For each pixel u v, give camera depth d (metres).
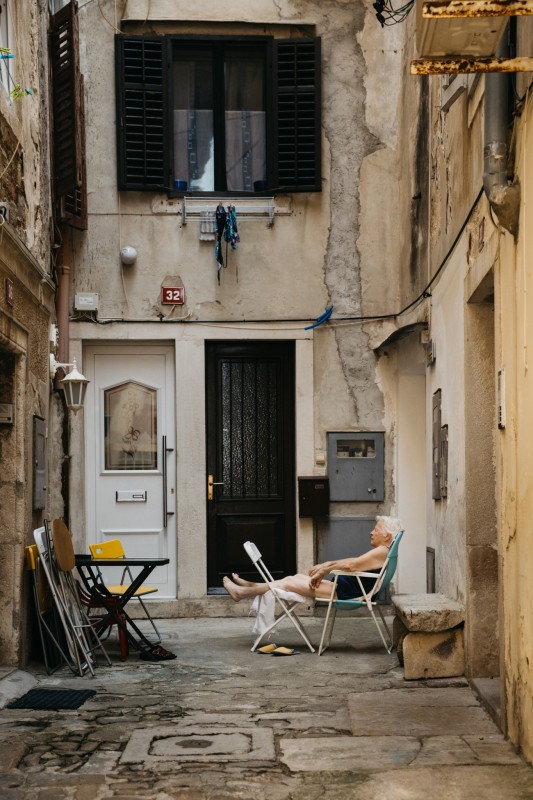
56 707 5.39
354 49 9.23
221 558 9.27
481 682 5.62
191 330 9.07
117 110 8.95
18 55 6.65
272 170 9.09
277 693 5.71
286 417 9.34
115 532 9.11
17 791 3.97
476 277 5.38
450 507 6.54
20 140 6.58
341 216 9.19
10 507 6.41
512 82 4.34
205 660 6.86
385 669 6.39
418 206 8.09
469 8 3.27
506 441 4.51
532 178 3.95
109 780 4.09
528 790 3.83
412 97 8.36
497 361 4.72
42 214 7.58
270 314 9.14
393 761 4.27
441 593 6.84
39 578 6.60
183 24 9.05
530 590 4.04
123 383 9.18
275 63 9.07
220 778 4.10
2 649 6.34
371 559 7.11
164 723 5.03
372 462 9.13
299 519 9.08
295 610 9.01
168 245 9.08
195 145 9.20
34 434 6.88
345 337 9.17
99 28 9.03
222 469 9.28
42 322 7.36
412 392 9.15
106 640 7.75
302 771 4.17
